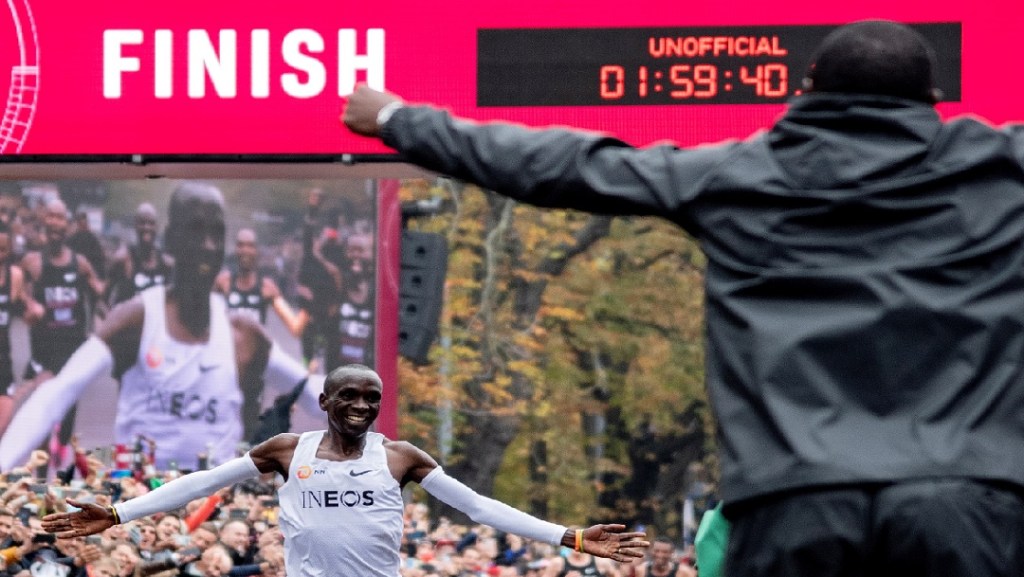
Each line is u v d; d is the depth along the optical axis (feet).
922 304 10.91
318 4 41.06
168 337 97.04
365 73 40.83
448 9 40.60
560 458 147.84
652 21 39.91
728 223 11.40
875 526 10.61
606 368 151.12
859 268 11.08
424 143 11.97
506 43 40.37
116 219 97.40
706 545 11.91
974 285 11.08
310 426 96.68
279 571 57.21
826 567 10.68
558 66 40.14
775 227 11.27
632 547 29.30
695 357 145.59
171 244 97.76
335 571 31.53
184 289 97.55
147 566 51.98
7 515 50.26
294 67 41.01
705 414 147.95
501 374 131.64
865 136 11.37
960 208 11.18
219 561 53.83
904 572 10.65
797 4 39.58
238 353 96.63
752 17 39.60
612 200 11.59
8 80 41.50
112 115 41.39
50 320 97.35
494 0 40.47
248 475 31.40
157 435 97.35
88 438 97.25
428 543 74.43
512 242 130.72
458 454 134.72
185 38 41.32
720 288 11.39
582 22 40.09
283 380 97.09
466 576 72.49
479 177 11.89
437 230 126.31
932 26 39.37
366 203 97.76
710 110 39.68
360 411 31.40
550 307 136.46
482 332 129.08
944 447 10.67
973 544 10.48
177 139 41.29
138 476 67.92
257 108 41.11
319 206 96.84
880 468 10.58
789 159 11.40
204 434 97.25
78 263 97.81
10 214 97.30
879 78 11.48
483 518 30.76
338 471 31.48
